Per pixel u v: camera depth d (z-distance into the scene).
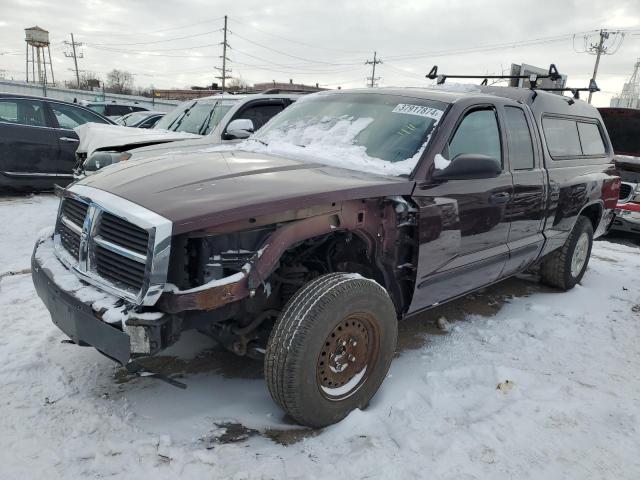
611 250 7.87
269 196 2.63
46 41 61.59
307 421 2.75
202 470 2.45
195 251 2.52
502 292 5.42
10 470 2.39
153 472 2.43
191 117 8.02
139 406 2.98
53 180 8.89
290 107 4.64
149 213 2.46
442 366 3.62
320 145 3.80
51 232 3.40
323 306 2.65
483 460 2.62
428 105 3.80
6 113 8.41
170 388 3.20
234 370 3.49
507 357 3.82
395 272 3.26
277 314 2.95
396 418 2.95
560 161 4.87
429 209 3.26
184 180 2.85
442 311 4.76
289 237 2.66
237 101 7.47
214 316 2.63
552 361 3.81
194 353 3.71
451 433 2.82
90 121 9.44
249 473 2.43
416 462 2.57
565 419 3.03
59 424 2.75
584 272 5.81
